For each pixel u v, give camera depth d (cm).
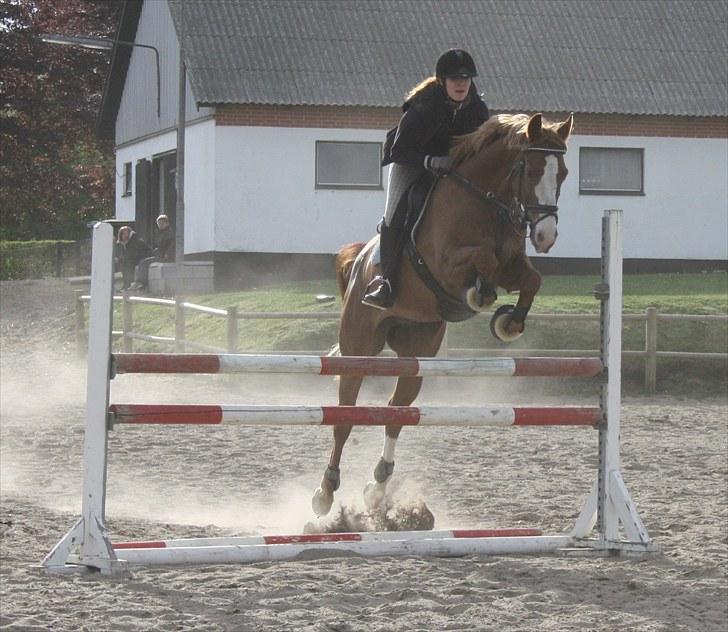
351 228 2939
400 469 1204
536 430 1517
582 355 1912
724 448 1370
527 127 771
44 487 1082
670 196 3075
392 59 3005
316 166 2923
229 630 608
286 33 3017
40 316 2877
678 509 988
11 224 4806
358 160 2950
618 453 827
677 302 2258
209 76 2855
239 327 2152
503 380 1902
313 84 2902
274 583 704
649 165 3062
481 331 2041
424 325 905
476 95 874
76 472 1164
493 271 783
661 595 700
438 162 820
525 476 1169
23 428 1457
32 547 798
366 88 2917
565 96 2989
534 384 1906
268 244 2902
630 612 660
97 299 745
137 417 750
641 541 802
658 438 1452
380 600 672
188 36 2948
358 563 768
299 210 2912
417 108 849
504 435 1465
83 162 5372
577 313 2116
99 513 739
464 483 1123
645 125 3052
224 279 2880
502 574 744
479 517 972
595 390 1908
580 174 3038
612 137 3038
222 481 1130
